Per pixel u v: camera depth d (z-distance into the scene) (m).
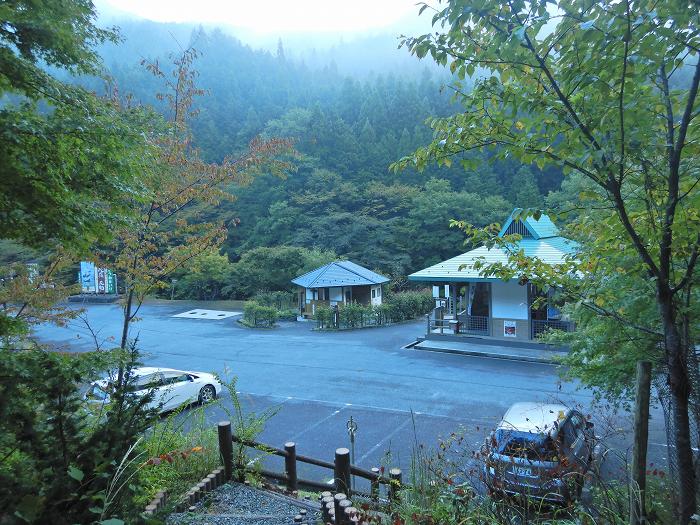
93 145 3.42
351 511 3.79
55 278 7.69
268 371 15.75
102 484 2.61
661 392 4.16
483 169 44.03
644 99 2.45
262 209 44.16
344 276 28.98
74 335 23.11
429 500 3.70
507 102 2.91
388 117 55.47
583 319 4.83
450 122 3.30
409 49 3.05
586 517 3.18
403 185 42.56
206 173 7.91
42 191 3.19
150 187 6.11
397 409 11.34
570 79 2.46
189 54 8.47
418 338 20.16
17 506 2.20
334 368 15.88
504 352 16.97
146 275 7.55
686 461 2.55
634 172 2.78
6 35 3.39
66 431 2.67
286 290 35.72
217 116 58.50
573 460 5.45
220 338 22.45
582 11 2.43
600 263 3.86
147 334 23.66
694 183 2.50
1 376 2.57
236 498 5.01
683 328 3.05
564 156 2.79
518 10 2.52
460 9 2.62
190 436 6.10
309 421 10.66
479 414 10.78
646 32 2.24
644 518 2.62
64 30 3.63
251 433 5.94
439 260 37.69
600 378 6.16
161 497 4.44
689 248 2.67
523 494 3.63
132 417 3.05
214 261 34.56
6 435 2.50
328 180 42.97
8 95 3.83
